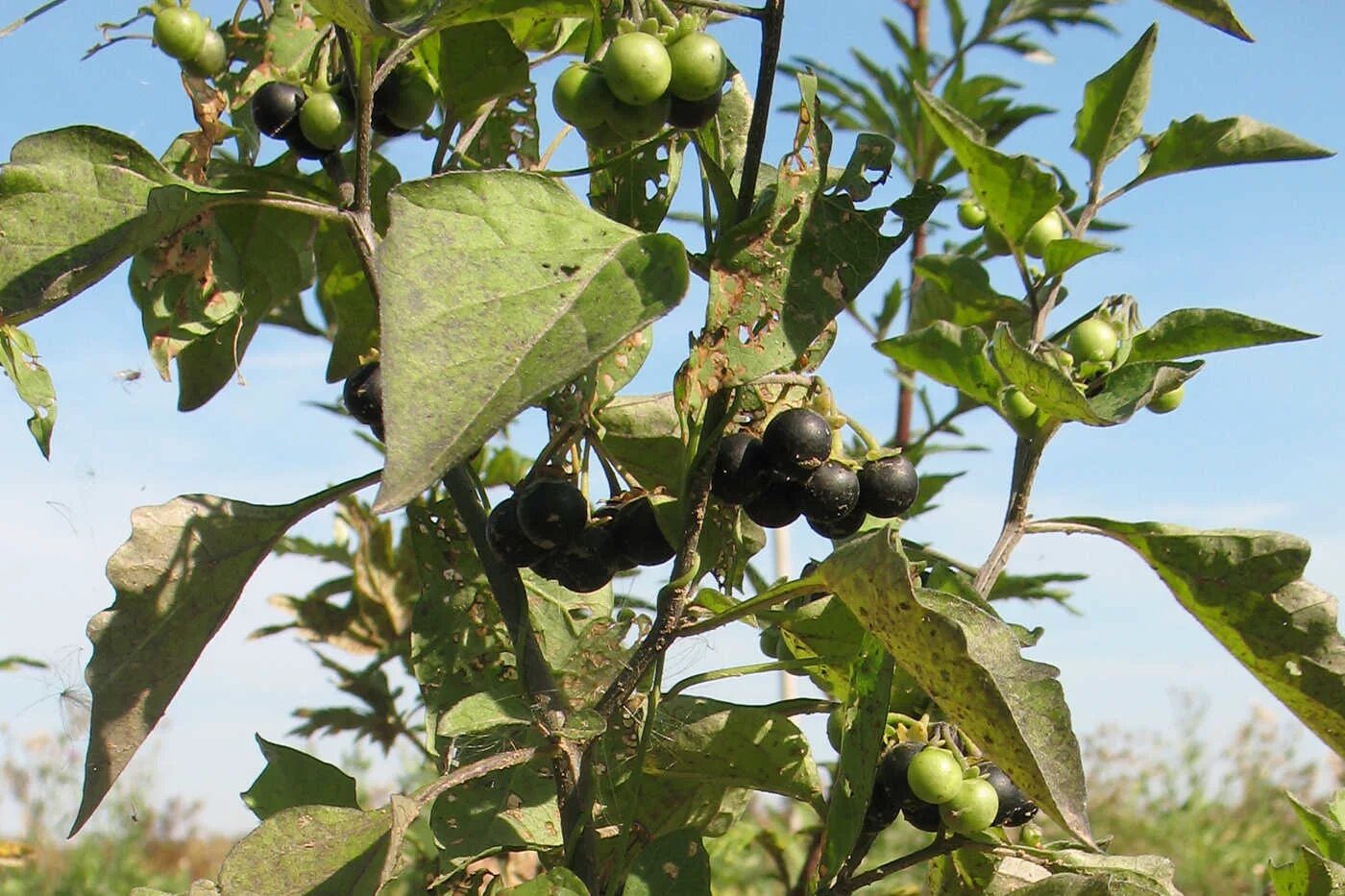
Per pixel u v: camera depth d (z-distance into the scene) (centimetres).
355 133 37
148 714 36
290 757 37
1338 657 37
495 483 48
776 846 49
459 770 34
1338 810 41
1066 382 36
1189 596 38
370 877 33
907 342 38
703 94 34
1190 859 135
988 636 32
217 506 36
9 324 35
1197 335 38
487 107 38
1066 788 32
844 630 36
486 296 30
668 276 31
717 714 37
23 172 35
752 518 36
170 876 134
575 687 36
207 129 38
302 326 44
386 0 36
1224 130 40
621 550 36
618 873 35
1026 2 64
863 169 34
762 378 35
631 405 38
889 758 36
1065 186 42
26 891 115
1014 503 39
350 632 47
